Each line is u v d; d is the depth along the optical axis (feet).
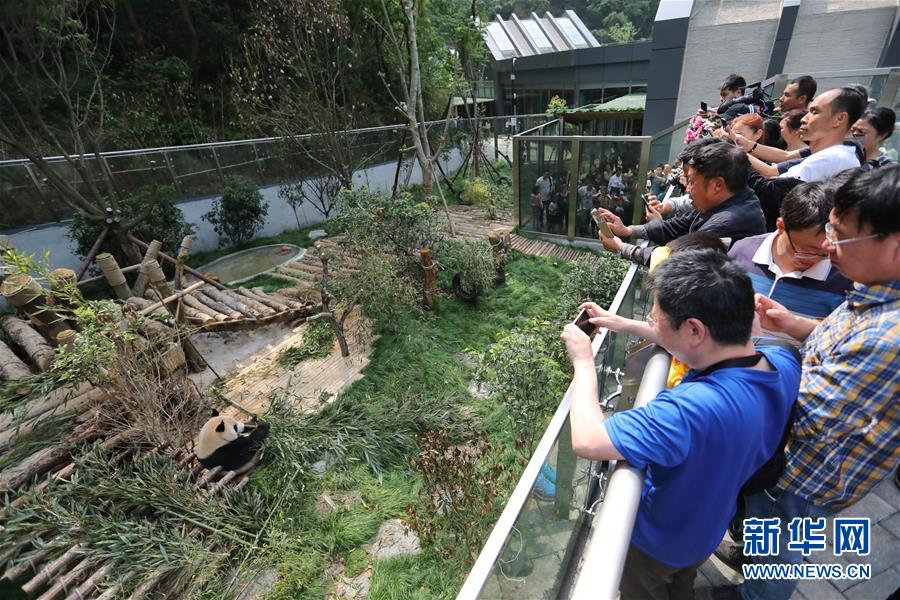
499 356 12.88
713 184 7.25
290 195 40.50
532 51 105.50
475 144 50.52
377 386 19.66
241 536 13.15
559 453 5.29
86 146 37.32
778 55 31.58
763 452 3.91
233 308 23.66
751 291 3.53
